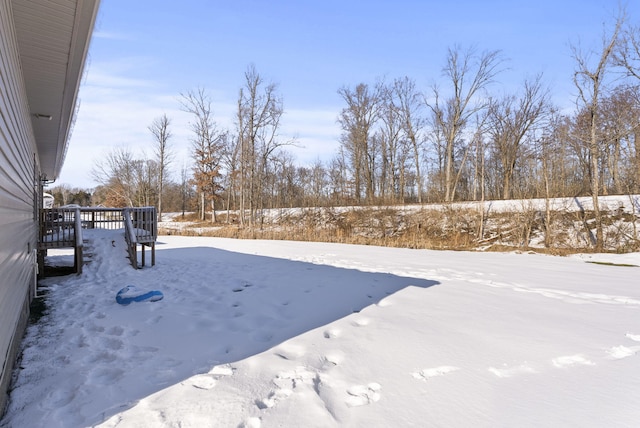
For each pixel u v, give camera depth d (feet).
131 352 10.75
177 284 20.68
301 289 19.12
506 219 53.93
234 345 11.28
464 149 102.42
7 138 9.36
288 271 25.00
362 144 110.63
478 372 9.11
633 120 47.50
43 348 11.06
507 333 12.00
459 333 12.00
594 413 7.18
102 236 27.89
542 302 16.46
